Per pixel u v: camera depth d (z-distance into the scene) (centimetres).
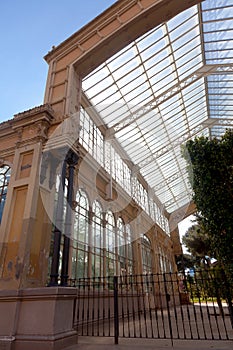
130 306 855
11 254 504
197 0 663
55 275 410
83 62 737
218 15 802
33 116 645
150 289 1038
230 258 386
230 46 932
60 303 381
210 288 460
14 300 390
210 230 414
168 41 835
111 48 727
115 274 836
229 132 448
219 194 408
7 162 647
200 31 856
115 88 900
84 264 672
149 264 1077
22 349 347
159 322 664
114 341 393
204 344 349
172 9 678
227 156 423
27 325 368
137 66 857
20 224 529
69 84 697
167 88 991
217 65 987
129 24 688
